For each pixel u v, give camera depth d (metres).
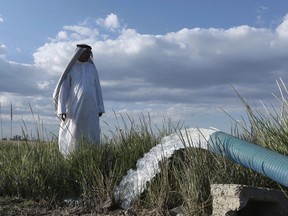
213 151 4.71
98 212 5.05
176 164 5.12
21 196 5.84
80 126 7.71
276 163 3.83
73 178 6.18
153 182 5.12
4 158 6.69
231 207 3.85
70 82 7.89
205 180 4.49
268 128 4.86
